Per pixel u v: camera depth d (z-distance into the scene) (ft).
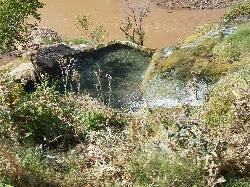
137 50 63.00
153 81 51.70
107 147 24.93
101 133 26.61
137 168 22.30
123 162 23.07
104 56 62.18
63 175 23.02
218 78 47.09
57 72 58.29
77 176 22.84
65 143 27.22
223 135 23.07
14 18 58.59
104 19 88.99
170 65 51.70
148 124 26.73
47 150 25.99
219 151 21.56
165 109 37.47
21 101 27.73
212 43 51.93
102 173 22.76
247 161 21.80
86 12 91.76
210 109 26.48
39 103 28.30
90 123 29.48
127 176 22.25
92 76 58.08
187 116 25.64
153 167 22.09
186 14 88.33
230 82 30.32
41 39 68.18
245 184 20.83
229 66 47.57
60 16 91.20
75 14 91.45
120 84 55.62
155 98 49.03
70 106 31.89
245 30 51.52
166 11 89.20
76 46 63.67
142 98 51.19
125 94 53.01
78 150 25.89
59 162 24.56
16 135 24.86
